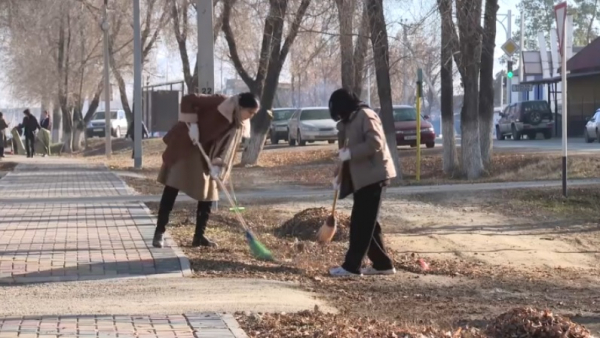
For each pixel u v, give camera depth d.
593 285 9.91
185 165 10.48
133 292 8.40
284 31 27.92
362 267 10.20
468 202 17.41
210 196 10.70
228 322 6.95
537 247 12.84
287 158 32.31
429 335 6.57
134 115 30.19
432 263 11.15
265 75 29.64
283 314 7.38
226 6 28.66
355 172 9.45
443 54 21.36
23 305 7.74
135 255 10.33
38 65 47.94
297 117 41.84
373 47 21.12
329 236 10.25
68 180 23.55
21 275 9.12
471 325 7.48
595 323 7.88
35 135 43.78
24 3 32.50
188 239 11.77
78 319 7.04
